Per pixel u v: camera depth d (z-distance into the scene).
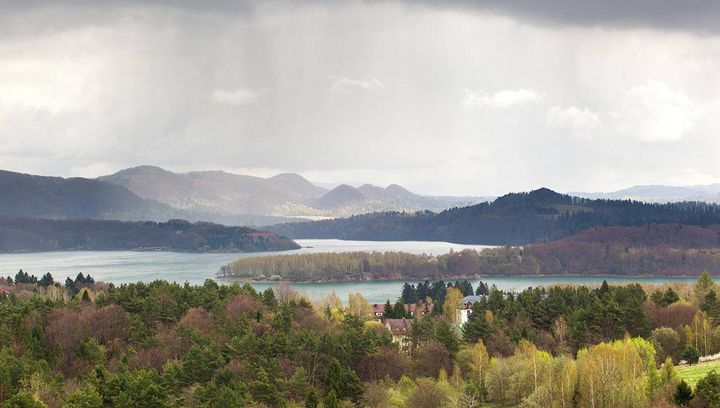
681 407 153.62
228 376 182.25
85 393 154.62
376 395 183.00
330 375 187.38
